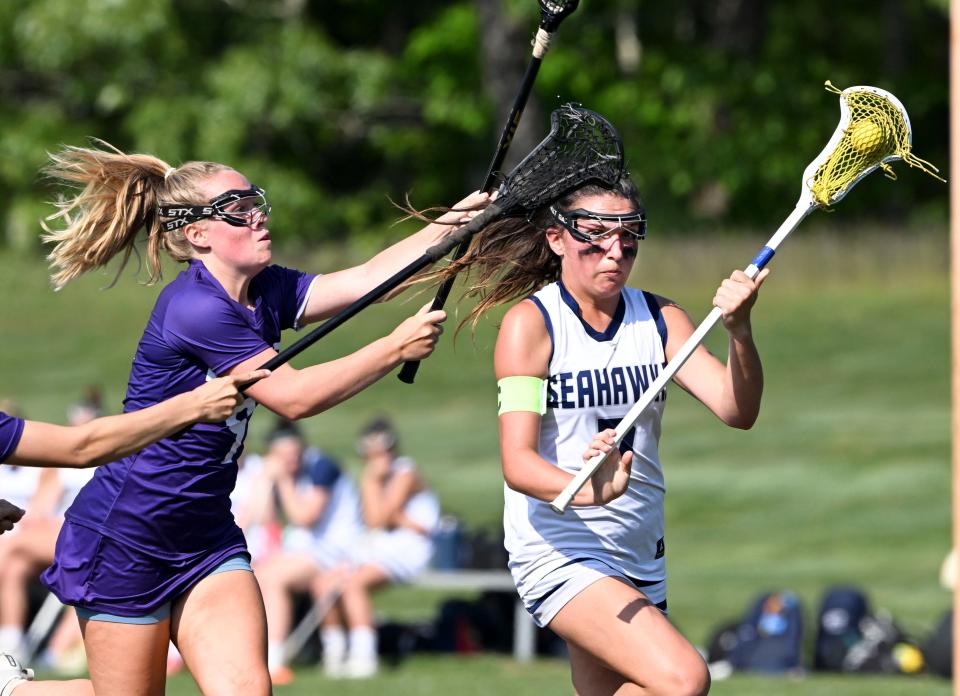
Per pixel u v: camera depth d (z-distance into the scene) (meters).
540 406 15.66
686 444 59.88
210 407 14.28
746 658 31.17
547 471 15.18
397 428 63.97
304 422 64.38
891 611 37.81
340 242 103.56
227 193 15.73
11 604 32.44
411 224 104.50
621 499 16.03
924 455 56.59
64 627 32.81
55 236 16.45
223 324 15.47
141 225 16.45
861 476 54.66
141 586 15.79
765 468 56.16
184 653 15.77
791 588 41.44
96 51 98.75
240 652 15.47
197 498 15.76
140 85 100.19
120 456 14.13
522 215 16.39
